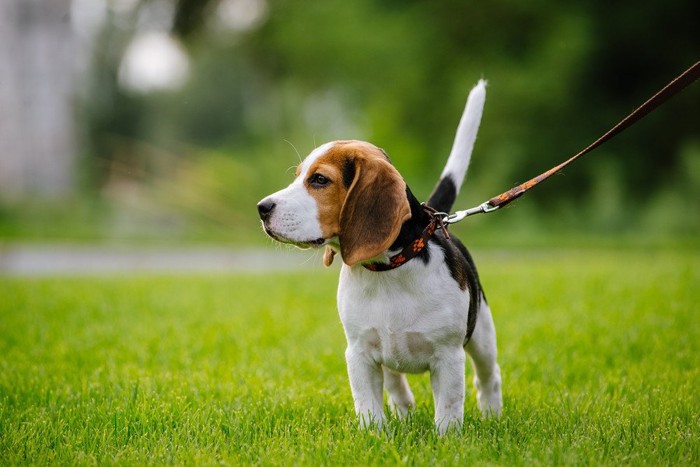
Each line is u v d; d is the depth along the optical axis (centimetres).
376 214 414
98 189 2452
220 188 2334
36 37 2505
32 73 2503
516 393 546
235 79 4462
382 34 2739
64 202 2303
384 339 429
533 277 1062
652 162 2355
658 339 672
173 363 637
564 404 498
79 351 671
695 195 2003
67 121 2550
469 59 2586
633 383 550
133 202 2336
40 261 1603
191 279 1155
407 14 2742
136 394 525
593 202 2206
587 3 2409
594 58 2384
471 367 636
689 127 2325
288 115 2855
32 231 2064
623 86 2438
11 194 2323
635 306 824
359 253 412
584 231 2094
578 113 2414
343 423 460
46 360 645
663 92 454
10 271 1422
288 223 420
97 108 3656
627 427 447
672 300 848
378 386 446
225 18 3259
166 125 4194
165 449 419
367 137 2866
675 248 1708
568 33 2342
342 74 2925
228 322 803
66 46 2552
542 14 2488
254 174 2348
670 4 2289
